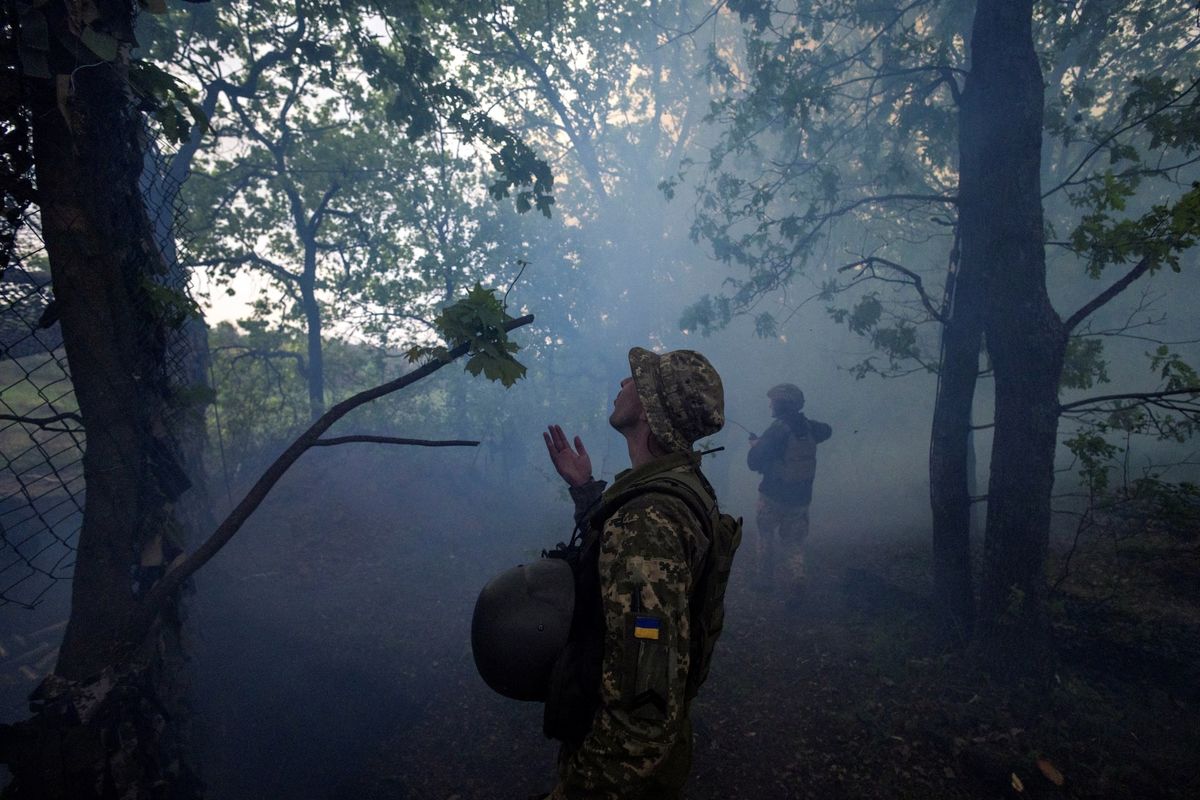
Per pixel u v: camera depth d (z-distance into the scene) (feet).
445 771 12.95
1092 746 12.26
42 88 6.84
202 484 19.25
